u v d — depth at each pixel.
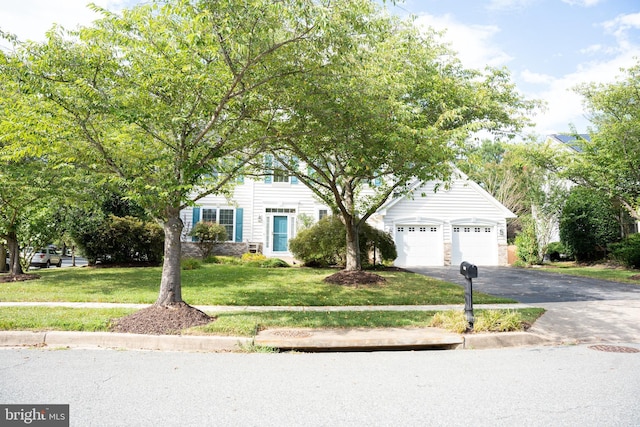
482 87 12.88
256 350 7.21
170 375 5.55
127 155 9.21
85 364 6.04
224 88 8.34
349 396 4.80
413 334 7.96
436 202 24.06
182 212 23.55
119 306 9.97
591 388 5.13
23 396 4.64
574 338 8.24
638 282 15.95
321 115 8.86
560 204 24.36
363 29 7.79
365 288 13.36
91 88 7.55
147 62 8.09
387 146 9.73
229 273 16.19
